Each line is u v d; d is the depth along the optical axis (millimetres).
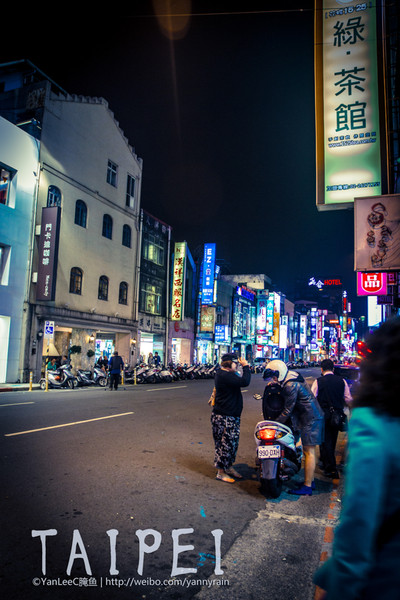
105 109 25641
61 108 21797
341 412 5910
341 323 119812
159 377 22797
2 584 2736
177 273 32875
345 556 1077
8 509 3975
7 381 18000
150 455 6297
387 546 1077
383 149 10219
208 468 5852
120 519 3881
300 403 5172
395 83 11680
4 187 18719
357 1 10633
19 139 19016
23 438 6918
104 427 8234
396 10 10656
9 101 21578
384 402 1190
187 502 4445
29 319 19000
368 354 1340
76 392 15648
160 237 32406
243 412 12078
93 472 5289
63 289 21594
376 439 1146
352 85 10484
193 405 12453
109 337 27828
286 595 2748
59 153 21484
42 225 19578
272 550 3432
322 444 5992
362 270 10109
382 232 10055
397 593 1009
